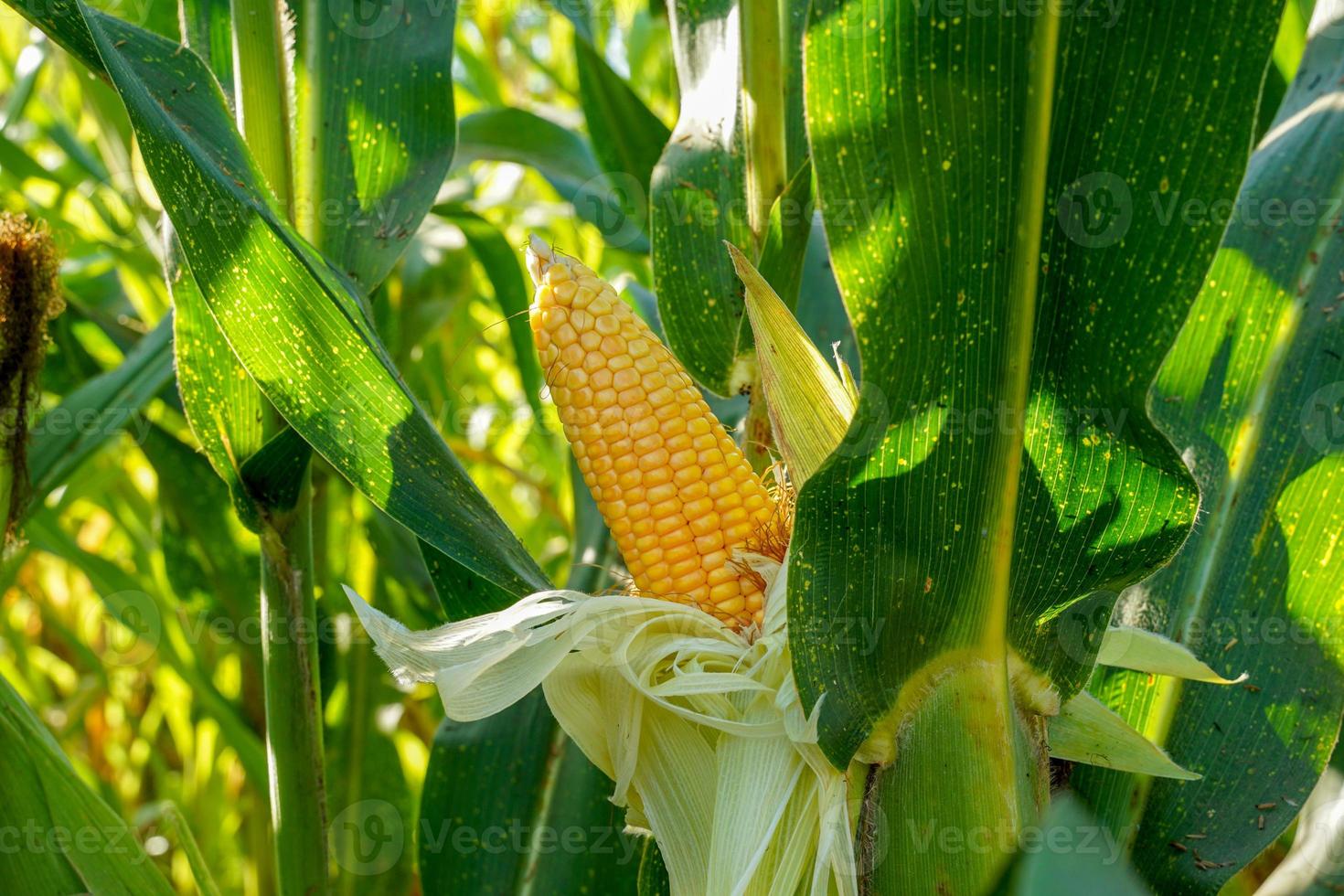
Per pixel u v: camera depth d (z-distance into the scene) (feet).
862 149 2.37
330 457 2.69
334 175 2.97
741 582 2.63
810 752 2.53
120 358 4.49
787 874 2.55
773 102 2.97
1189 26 2.31
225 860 4.61
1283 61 3.48
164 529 3.59
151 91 2.72
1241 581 2.88
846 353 3.32
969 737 2.48
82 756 5.14
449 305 4.34
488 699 2.54
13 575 3.50
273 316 2.66
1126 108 2.34
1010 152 2.36
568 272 2.63
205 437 2.86
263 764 3.70
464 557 2.68
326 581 3.51
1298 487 2.88
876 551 2.45
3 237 2.93
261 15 2.91
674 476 2.62
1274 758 2.81
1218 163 2.33
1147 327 2.37
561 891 3.06
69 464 3.26
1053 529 2.47
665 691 2.55
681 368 2.69
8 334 2.93
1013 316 2.39
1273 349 2.95
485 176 5.79
